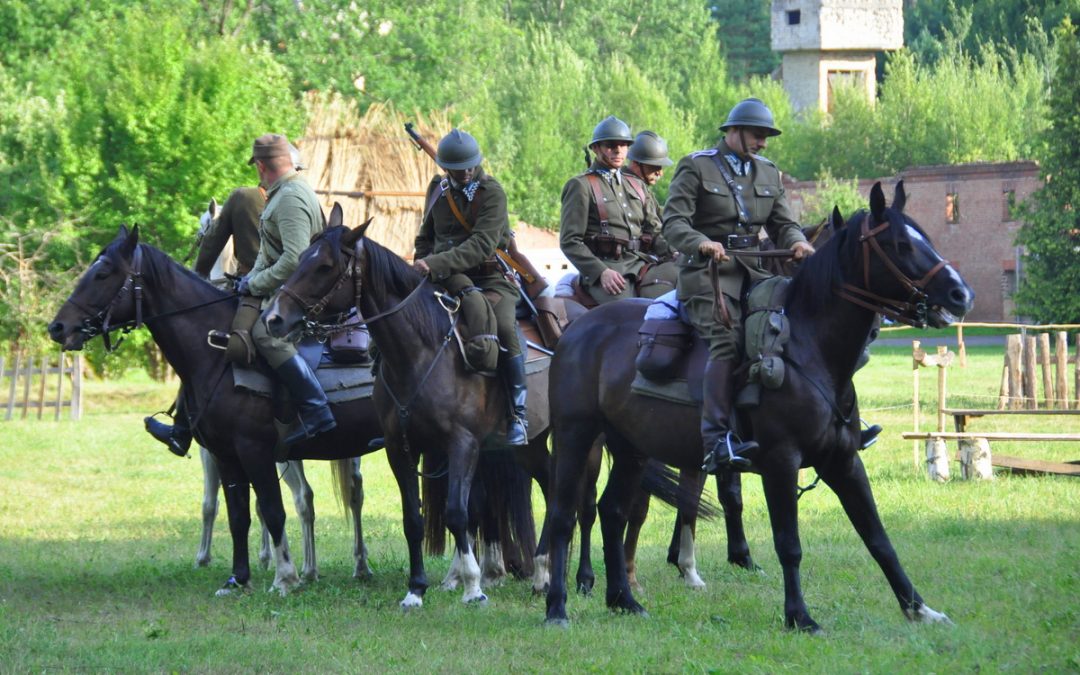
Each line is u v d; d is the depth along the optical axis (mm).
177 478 19234
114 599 10430
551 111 66938
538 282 10844
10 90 37375
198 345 10578
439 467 10898
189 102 30547
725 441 8344
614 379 9328
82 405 31672
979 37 88125
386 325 9758
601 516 9617
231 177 30984
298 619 9484
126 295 10406
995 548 11609
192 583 11172
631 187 11648
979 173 63188
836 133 76875
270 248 10578
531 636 8688
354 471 11461
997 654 7727
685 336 8914
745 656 7945
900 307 8250
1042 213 46656
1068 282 46219
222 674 7863
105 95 31203
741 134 9109
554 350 10094
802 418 8344
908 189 65562
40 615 9703
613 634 8680
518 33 66188
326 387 10781
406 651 8367
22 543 13648
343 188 29391
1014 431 21750
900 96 77375
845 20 89000
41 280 32094
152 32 31547
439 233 10445
